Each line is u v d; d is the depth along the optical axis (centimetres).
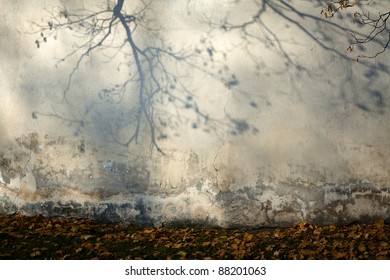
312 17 797
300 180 815
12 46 835
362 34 798
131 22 814
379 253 700
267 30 800
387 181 814
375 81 805
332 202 815
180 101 812
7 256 696
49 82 833
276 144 812
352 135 810
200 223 824
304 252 713
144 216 830
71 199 841
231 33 801
